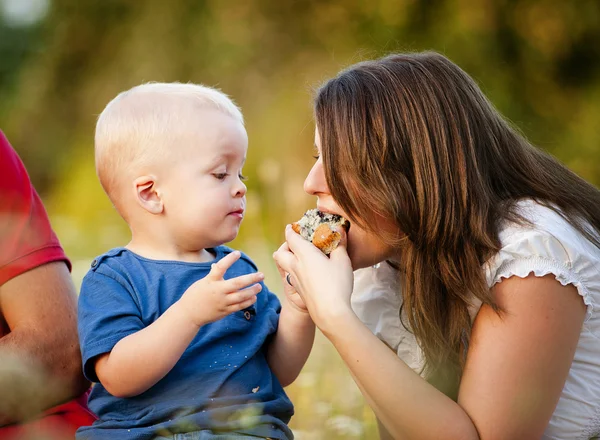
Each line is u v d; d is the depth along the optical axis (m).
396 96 3.12
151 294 3.15
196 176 3.29
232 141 3.36
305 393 4.54
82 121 16.30
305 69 13.51
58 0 16.88
